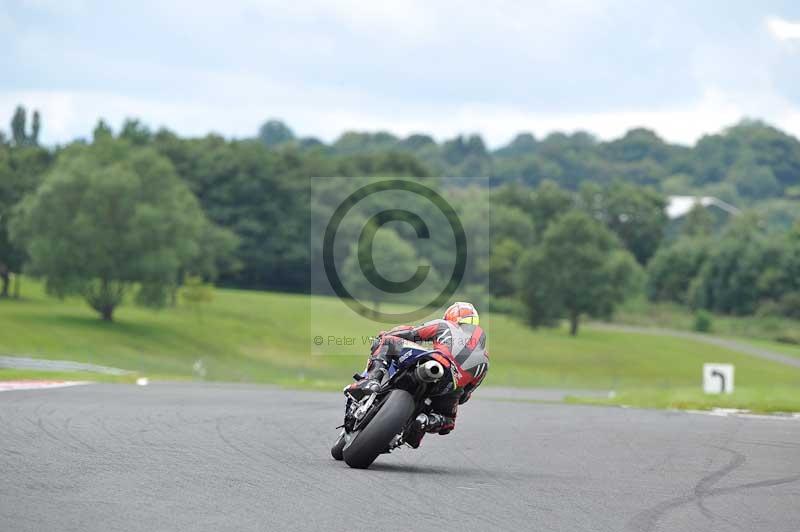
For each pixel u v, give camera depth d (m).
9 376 95.50
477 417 62.69
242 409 58.69
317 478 31.47
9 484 27.27
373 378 34.66
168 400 64.12
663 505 29.22
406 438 35.97
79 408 52.19
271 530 23.12
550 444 45.78
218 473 31.42
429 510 26.81
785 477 36.06
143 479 29.33
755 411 83.38
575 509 27.97
